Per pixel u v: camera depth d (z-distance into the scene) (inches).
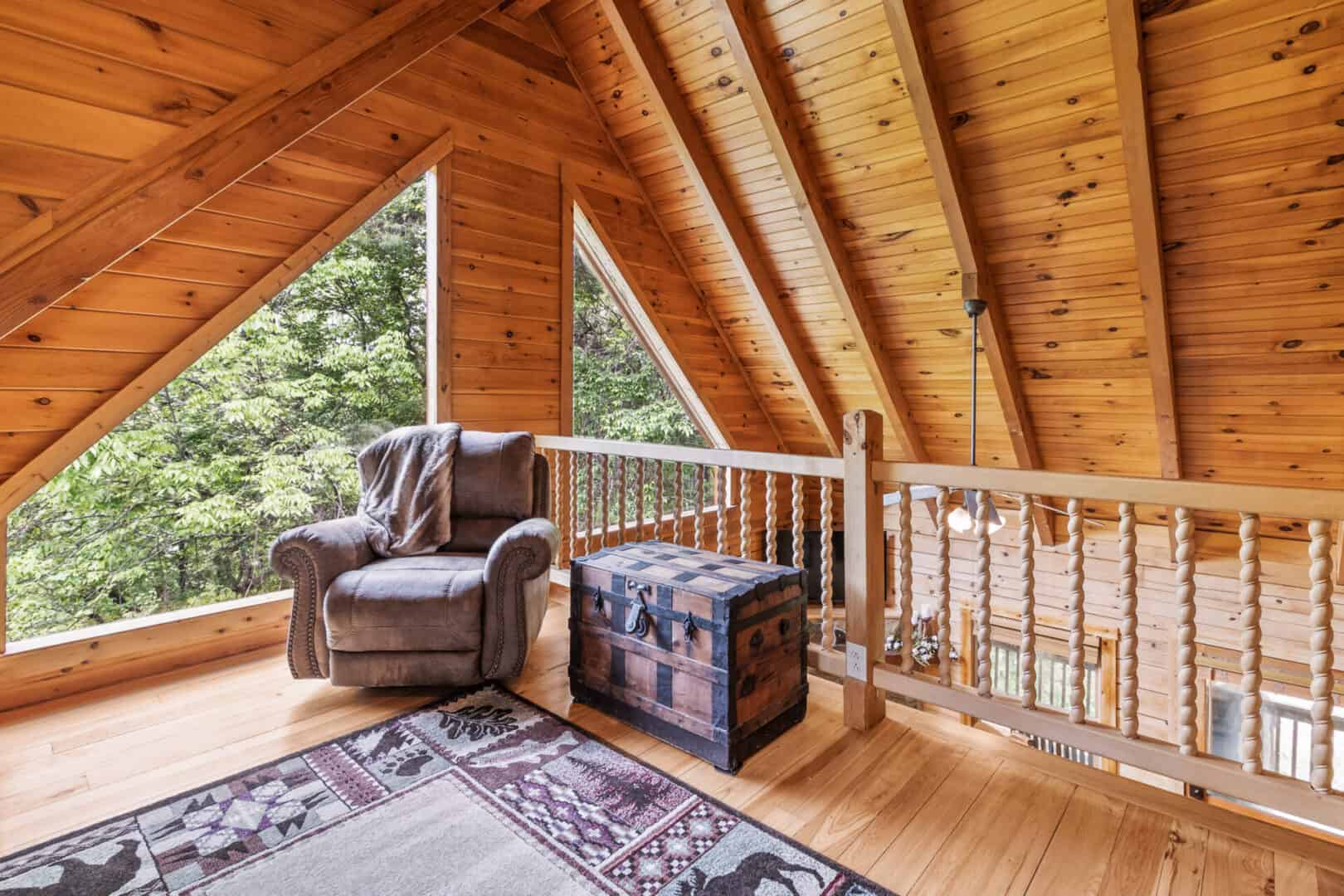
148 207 78.2
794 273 169.9
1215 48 94.3
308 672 94.5
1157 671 183.8
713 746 78.1
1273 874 60.4
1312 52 89.9
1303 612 162.1
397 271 191.8
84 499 145.4
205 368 158.7
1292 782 61.4
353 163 122.4
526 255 153.8
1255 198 106.2
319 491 177.8
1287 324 120.0
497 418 149.9
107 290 96.2
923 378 177.8
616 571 88.7
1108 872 61.0
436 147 134.6
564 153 161.0
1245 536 62.4
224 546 164.2
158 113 78.4
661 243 186.9
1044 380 159.5
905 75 114.2
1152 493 66.8
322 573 94.1
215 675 103.1
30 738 83.2
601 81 161.6
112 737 83.8
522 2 144.6
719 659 77.0
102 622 149.3
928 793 73.4
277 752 80.4
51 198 72.4
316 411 178.9
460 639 93.2
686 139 148.9
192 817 68.0
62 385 93.6
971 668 218.4
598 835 65.8
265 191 111.3
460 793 72.6
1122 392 151.6
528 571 94.7
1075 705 74.0
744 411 223.0
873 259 153.6
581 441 140.3
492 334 147.9
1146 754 69.1
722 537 119.1
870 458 87.1
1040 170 120.3
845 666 89.5
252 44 84.2
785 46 126.5
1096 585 194.2
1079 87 107.8
